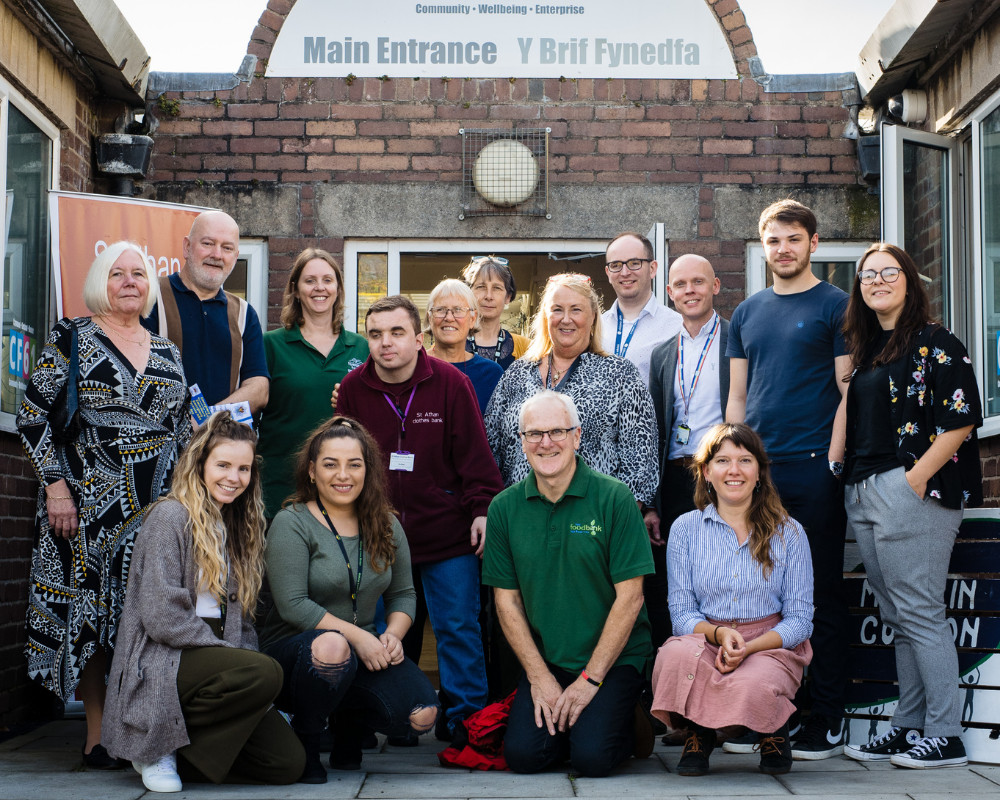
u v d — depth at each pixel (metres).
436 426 4.29
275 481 4.69
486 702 4.32
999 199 5.40
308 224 6.36
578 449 4.30
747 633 3.87
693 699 3.66
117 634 3.69
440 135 6.38
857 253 6.37
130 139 6.15
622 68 6.39
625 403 4.34
